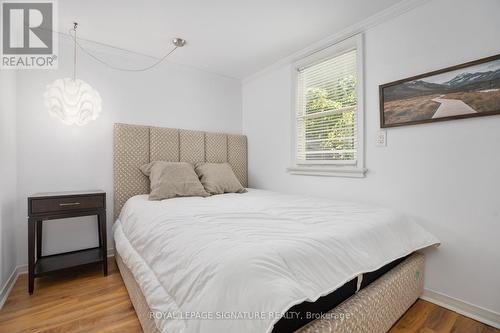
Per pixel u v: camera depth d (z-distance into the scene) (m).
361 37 2.14
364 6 1.91
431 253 1.76
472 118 1.57
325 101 2.52
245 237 1.07
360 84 2.15
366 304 1.14
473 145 1.57
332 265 1.02
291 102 2.82
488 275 1.52
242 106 3.58
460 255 1.63
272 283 0.80
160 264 1.16
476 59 1.55
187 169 2.52
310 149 2.68
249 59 2.88
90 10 1.92
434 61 1.73
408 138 1.87
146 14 1.98
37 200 1.82
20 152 2.09
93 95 2.22
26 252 2.11
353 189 2.24
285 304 0.75
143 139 2.62
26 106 2.12
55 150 2.25
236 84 3.54
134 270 1.41
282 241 1.02
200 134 3.05
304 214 1.54
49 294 1.76
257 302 0.75
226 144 3.28
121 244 1.81
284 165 2.93
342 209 1.71
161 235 1.29
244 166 3.45
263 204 1.90
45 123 2.21
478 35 1.55
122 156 2.49
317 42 2.47
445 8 1.68
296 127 2.78
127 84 2.65
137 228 1.64
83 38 2.35
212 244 1.00
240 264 0.83
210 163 2.89
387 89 1.97
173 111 2.96
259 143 3.30
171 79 2.96
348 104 2.33
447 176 1.68
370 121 2.11
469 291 1.59
